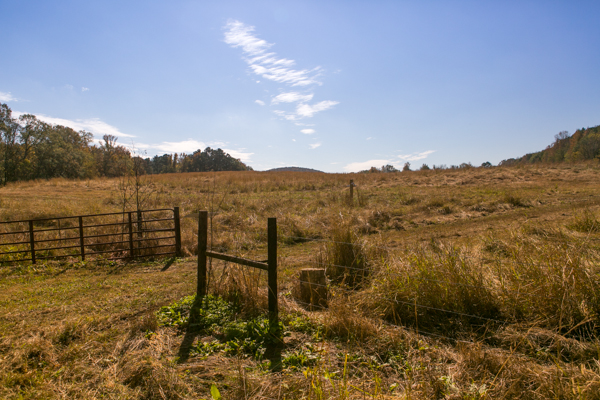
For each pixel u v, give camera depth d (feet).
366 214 39.70
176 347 12.53
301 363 11.05
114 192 65.00
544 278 12.87
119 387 9.73
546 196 45.88
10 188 78.74
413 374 9.91
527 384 9.17
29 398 9.28
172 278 21.90
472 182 67.87
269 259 13.75
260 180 95.81
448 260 14.57
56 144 183.52
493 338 11.82
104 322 14.56
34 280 22.33
